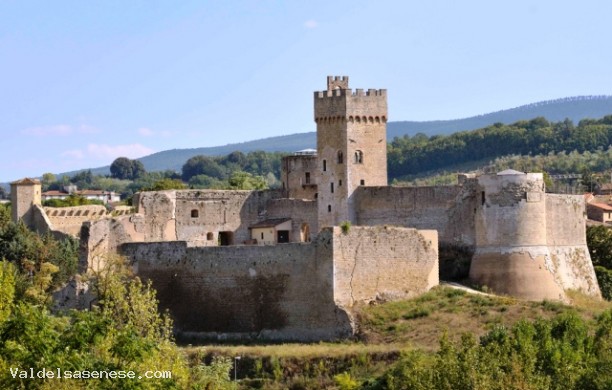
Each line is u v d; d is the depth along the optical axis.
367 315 147.75
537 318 140.88
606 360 125.94
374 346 139.75
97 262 163.25
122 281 158.25
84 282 157.12
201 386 113.38
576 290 176.00
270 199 199.25
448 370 114.88
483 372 114.81
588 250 186.25
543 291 164.38
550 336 132.38
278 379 134.25
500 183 166.75
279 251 152.62
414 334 143.38
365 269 151.50
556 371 123.88
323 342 146.75
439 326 144.38
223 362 132.38
